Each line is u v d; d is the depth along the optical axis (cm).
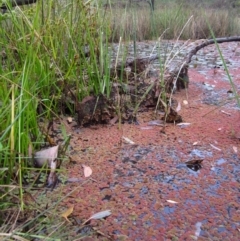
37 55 166
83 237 94
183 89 232
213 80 264
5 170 114
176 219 104
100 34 190
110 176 127
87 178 125
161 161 137
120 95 190
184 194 116
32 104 145
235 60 374
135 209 108
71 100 184
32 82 155
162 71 196
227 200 113
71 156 140
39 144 143
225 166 135
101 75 188
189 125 172
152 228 100
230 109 195
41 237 88
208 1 790
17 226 97
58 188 119
